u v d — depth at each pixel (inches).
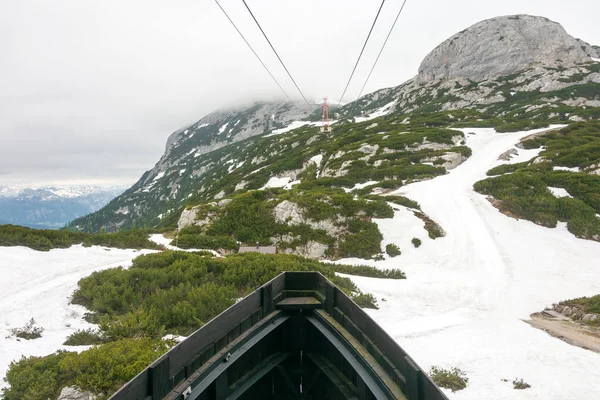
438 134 2405.3
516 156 1923.0
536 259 1003.9
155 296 603.5
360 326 200.2
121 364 368.8
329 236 1282.0
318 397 207.2
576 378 408.2
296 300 261.0
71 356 389.1
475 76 4758.9
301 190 1782.7
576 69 3959.2
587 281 850.1
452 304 712.4
